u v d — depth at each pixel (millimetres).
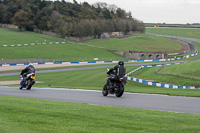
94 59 165875
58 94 30234
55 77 74125
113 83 27578
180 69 78750
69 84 58500
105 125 12266
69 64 131250
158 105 21516
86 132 10938
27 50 188875
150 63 131250
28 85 35688
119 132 11047
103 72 87500
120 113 15594
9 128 11125
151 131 11289
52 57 170875
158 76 73938
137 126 12180
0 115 14031
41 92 32531
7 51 178000
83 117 14023
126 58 193375
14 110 15641
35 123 12352
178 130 11484
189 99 25469
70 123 12531
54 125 12062
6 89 36656
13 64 124750
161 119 14055
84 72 88625
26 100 21641
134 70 90750
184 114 16312
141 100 24766
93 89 37375
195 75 68562
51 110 15883
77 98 26438
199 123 13266
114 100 24766
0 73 89625
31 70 35969
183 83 61562
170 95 29625
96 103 22750
